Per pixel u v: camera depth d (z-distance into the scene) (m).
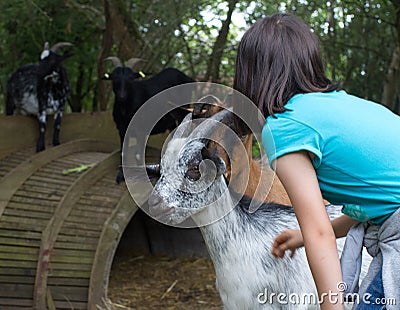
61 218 4.83
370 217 1.81
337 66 6.93
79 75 9.07
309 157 1.75
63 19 7.93
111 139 6.72
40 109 6.61
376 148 1.76
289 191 1.72
